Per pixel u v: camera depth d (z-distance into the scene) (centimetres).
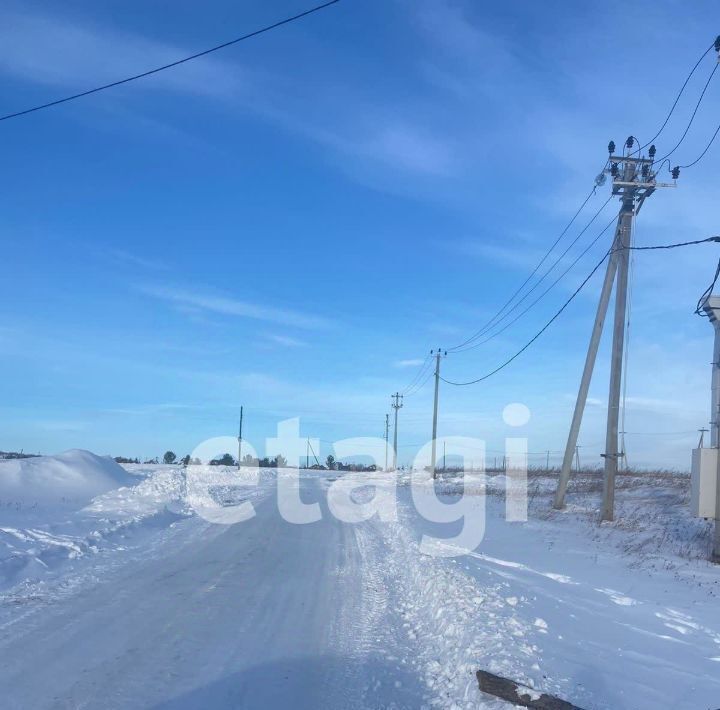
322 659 775
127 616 917
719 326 1589
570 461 2489
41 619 884
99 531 1620
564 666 732
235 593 1094
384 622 955
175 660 746
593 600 1097
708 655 813
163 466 5538
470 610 928
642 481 3366
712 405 1591
